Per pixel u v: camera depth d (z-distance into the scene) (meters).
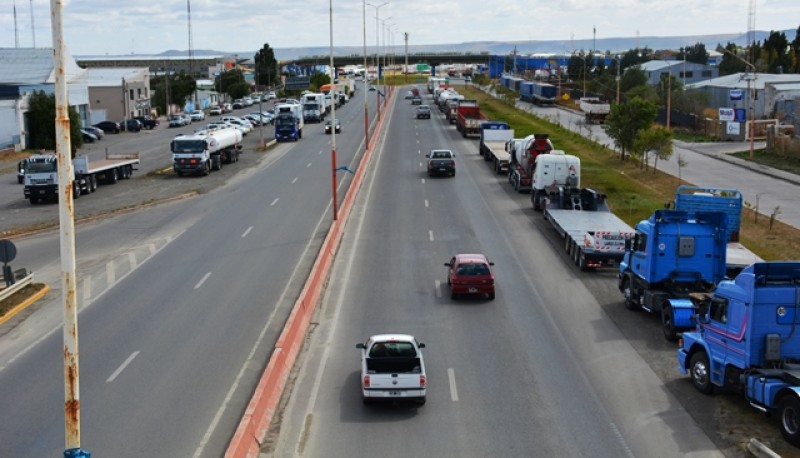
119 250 37.25
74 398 12.59
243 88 164.25
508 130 70.06
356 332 25.38
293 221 43.19
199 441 17.42
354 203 49.06
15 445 17.38
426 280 31.67
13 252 30.02
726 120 81.94
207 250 36.78
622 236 32.34
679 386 20.91
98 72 124.25
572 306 28.30
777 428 18.16
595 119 108.00
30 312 27.97
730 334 19.34
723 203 31.31
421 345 20.89
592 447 17.31
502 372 21.95
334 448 17.27
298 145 83.62
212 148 63.88
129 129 108.06
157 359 22.77
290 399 20.06
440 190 53.72
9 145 81.62
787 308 18.67
